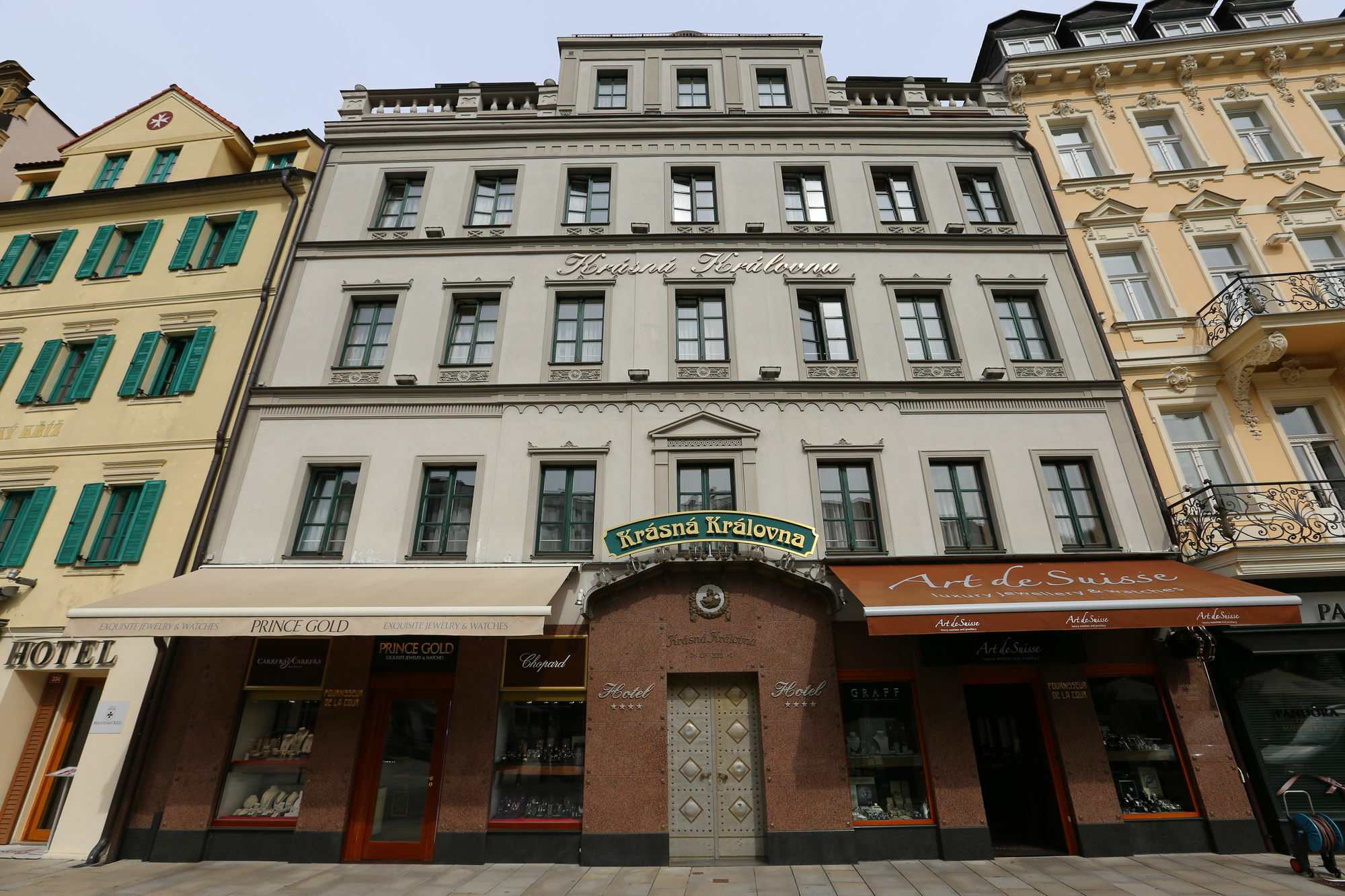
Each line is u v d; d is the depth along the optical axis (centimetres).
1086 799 971
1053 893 779
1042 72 1619
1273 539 1102
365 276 1390
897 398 1246
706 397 1248
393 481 1194
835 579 1092
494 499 1174
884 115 1606
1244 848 948
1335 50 1571
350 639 1061
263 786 1010
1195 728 1007
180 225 1536
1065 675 1034
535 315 1338
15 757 1105
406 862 961
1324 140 1504
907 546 1136
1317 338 1195
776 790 967
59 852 985
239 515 1169
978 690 1151
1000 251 1409
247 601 959
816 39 1705
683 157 1527
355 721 1017
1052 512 1164
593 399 1247
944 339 1341
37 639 1132
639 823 948
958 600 934
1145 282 1398
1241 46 1584
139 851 972
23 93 2009
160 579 1156
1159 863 900
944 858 941
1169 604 902
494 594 974
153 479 1248
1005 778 1113
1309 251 1398
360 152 1551
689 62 1691
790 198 1507
